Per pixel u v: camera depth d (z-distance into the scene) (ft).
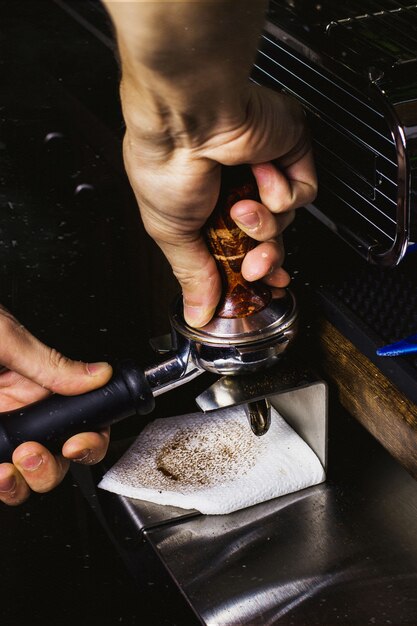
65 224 4.59
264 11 1.84
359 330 2.35
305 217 2.78
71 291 4.32
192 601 2.31
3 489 2.38
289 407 2.66
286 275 2.37
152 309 3.60
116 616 3.09
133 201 3.52
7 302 4.29
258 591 2.32
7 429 2.34
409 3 2.70
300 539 2.44
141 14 1.76
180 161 2.04
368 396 2.41
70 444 2.35
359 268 2.56
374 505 2.53
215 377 2.83
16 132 4.44
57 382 2.39
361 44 2.42
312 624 2.24
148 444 2.68
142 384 2.34
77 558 3.30
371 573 2.35
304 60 2.47
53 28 4.18
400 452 2.35
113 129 3.45
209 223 2.21
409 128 2.16
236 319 2.31
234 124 1.99
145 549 2.50
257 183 2.21
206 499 2.50
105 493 2.64
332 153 2.45
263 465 2.59
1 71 4.35
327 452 2.57
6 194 4.63
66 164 4.29
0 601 3.18
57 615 3.12
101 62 3.84
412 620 2.23
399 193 2.20
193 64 1.85
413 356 2.27
